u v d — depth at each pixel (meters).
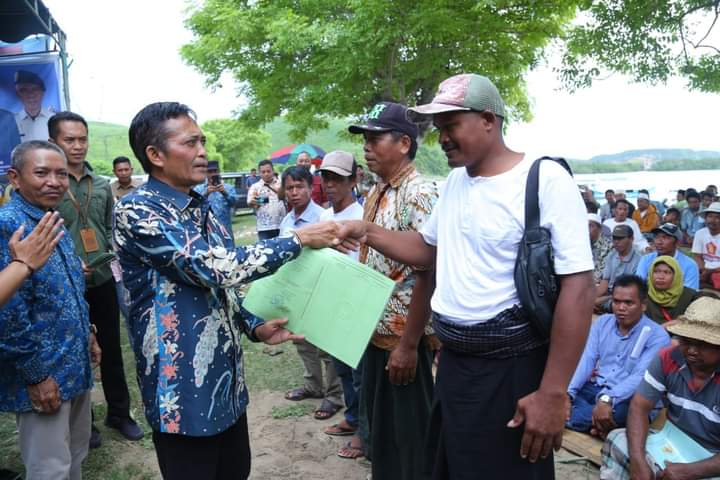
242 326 2.01
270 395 4.20
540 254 1.54
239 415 1.87
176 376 1.69
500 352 1.66
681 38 7.57
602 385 3.49
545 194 1.56
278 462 3.23
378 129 2.39
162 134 1.69
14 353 2.12
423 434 2.45
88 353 2.48
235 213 21.00
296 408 3.94
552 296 1.56
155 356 1.71
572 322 1.52
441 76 12.96
